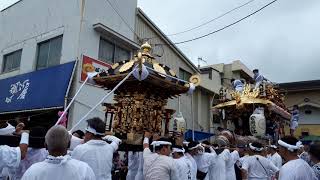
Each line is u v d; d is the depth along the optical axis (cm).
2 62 1400
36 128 396
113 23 1205
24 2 1349
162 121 650
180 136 562
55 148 241
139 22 1341
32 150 392
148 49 629
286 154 412
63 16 1150
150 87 578
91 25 1116
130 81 557
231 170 739
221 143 773
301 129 1969
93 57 1105
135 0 1325
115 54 1205
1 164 327
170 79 579
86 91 1050
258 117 994
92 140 391
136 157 642
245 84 1188
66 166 242
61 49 1120
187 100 1554
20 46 1318
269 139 1022
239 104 1108
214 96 1688
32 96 1104
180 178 503
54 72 1077
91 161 377
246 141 875
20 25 1347
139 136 559
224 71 2144
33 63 1227
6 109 1191
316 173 434
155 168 454
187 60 1563
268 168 639
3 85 1288
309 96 1984
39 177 233
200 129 1634
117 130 588
